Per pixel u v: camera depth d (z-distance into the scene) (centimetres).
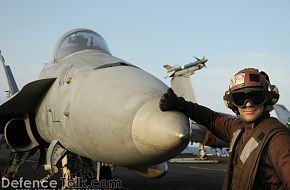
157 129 341
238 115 271
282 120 1519
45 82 613
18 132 697
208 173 1477
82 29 732
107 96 427
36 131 698
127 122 378
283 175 204
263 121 235
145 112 368
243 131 254
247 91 237
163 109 339
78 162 645
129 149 379
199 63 1592
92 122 430
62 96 539
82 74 531
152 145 351
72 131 485
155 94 399
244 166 227
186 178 1289
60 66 650
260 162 222
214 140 1287
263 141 222
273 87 251
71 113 483
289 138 214
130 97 404
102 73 492
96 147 432
